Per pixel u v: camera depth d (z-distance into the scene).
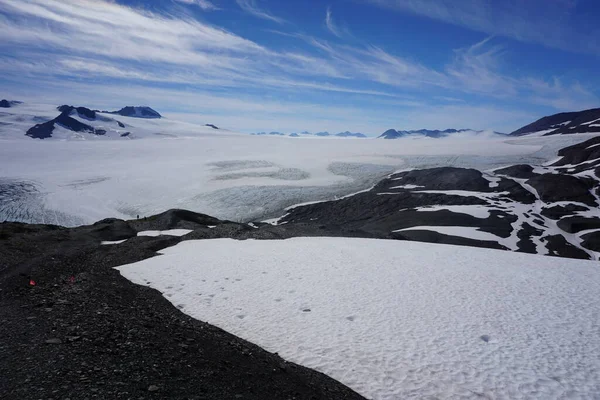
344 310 14.73
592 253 51.28
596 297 15.99
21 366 7.24
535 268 20.88
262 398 8.20
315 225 41.59
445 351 11.35
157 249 30.52
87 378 7.14
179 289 18.14
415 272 20.00
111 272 21.44
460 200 81.38
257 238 32.41
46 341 8.48
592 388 9.53
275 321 13.93
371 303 15.42
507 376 10.04
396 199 90.06
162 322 11.94
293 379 9.65
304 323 13.64
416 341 12.02
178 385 7.75
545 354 11.18
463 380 9.88
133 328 10.34
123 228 42.75
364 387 9.72
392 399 9.21
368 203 92.00
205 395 7.62
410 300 15.72
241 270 20.92
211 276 20.03
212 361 9.46
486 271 20.16
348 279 18.80
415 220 66.44
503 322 13.43
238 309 15.26
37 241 32.31
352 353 11.36
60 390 6.56
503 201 78.00
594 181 80.56
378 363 10.77
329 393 9.25
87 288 14.68
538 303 15.30
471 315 14.06
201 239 33.38
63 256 24.28
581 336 12.34
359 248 26.39
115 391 6.88
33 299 12.33
